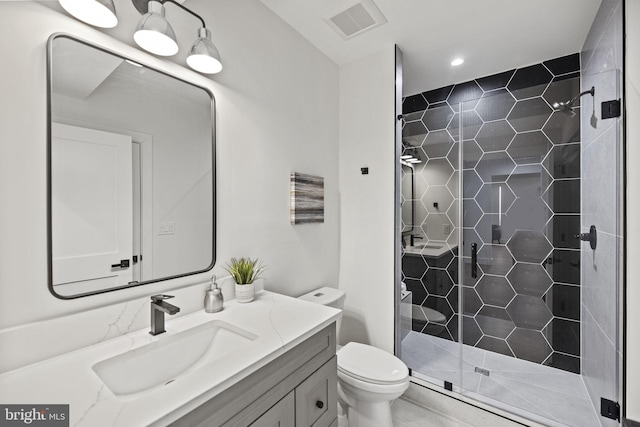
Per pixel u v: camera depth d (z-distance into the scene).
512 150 2.07
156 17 0.98
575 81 2.05
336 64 2.28
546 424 1.59
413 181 2.38
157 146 1.15
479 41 1.97
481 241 2.19
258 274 1.60
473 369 2.03
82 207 0.95
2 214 0.79
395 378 1.40
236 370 0.79
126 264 1.06
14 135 0.81
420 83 2.58
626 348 1.32
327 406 1.19
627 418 1.32
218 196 1.38
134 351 0.93
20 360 0.81
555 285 2.02
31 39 0.84
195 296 1.25
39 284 0.86
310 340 1.10
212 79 1.35
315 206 2.00
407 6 1.64
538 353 2.07
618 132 1.37
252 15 1.56
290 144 1.82
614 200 1.41
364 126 2.18
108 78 1.01
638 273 1.29
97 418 0.62
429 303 2.35
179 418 0.67
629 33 1.29
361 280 2.21
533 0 1.58
